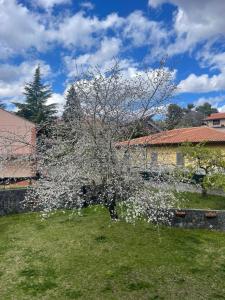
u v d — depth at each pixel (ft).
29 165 43.50
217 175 50.62
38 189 37.93
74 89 35.60
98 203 43.80
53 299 24.29
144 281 27.02
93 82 34.78
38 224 42.88
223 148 78.23
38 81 160.56
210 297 24.54
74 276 27.91
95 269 29.19
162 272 28.66
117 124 35.65
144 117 37.01
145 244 34.96
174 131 65.10
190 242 36.14
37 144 41.86
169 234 38.34
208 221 41.11
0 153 43.21
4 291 25.48
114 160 35.22
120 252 32.78
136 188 34.99
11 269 29.40
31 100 158.71
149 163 37.17
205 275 28.22
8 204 48.83
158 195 34.01
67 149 37.45
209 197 56.65
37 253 32.94
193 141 78.48
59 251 33.27
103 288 25.88
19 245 35.24
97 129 35.22
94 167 35.35
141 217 38.73
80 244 34.88
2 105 162.20
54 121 41.47
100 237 36.65
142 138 39.37
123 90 35.83
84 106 35.40
